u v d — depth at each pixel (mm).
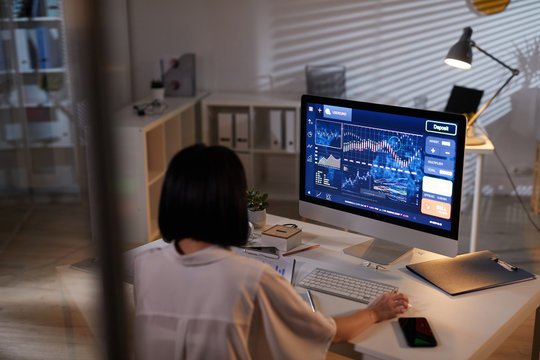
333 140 1854
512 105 4348
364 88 4566
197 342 1109
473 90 3461
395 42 4406
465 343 1309
